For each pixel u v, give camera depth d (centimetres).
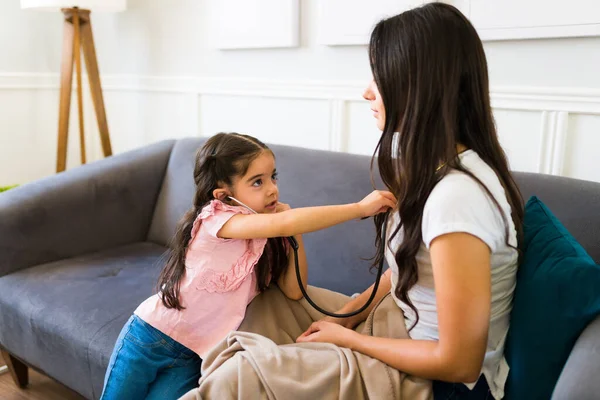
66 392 212
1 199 208
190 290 139
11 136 330
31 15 329
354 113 236
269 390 106
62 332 172
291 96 253
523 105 191
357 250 181
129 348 142
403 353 109
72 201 219
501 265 112
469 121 112
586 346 100
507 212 109
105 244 231
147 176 242
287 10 244
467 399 112
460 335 100
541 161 191
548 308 110
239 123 279
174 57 300
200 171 141
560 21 176
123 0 291
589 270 107
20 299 188
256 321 136
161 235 239
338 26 229
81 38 299
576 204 151
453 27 107
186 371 144
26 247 207
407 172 109
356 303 142
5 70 322
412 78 107
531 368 110
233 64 275
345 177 191
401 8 208
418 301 117
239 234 132
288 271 144
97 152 363
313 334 126
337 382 109
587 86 178
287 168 206
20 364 210
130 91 327
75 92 353
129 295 185
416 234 108
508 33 187
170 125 311
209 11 277
